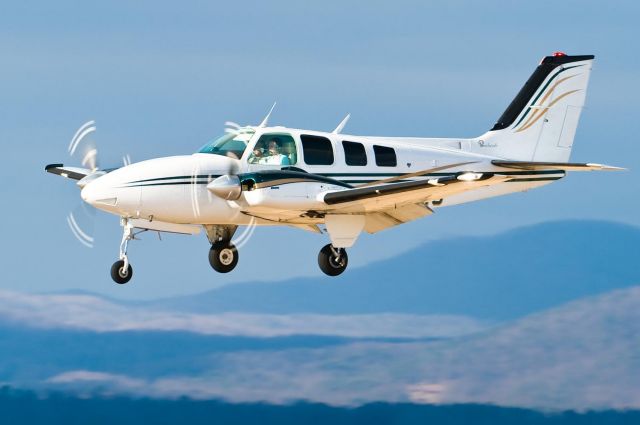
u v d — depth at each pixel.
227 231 67.62
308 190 61.44
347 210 64.19
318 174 64.44
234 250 68.06
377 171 66.44
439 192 61.34
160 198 61.62
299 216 64.00
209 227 67.50
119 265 65.19
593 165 66.25
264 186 60.56
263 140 63.56
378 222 66.94
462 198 72.06
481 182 59.19
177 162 62.28
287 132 64.31
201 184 62.06
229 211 63.06
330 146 65.12
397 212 65.44
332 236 65.12
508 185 73.19
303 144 64.25
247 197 60.97
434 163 68.81
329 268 69.00
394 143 68.38
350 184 65.31
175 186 61.72
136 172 61.72
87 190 61.84
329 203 61.41
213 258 67.88
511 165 71.88
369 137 67.81
